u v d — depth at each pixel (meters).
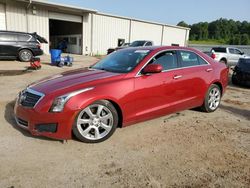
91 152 3.72
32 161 3.41
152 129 4.71
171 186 3.00
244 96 8.47
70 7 22.83
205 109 5.84
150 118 4.66
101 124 4.03
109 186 2.96
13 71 11.62
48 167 3.29
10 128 4.42
